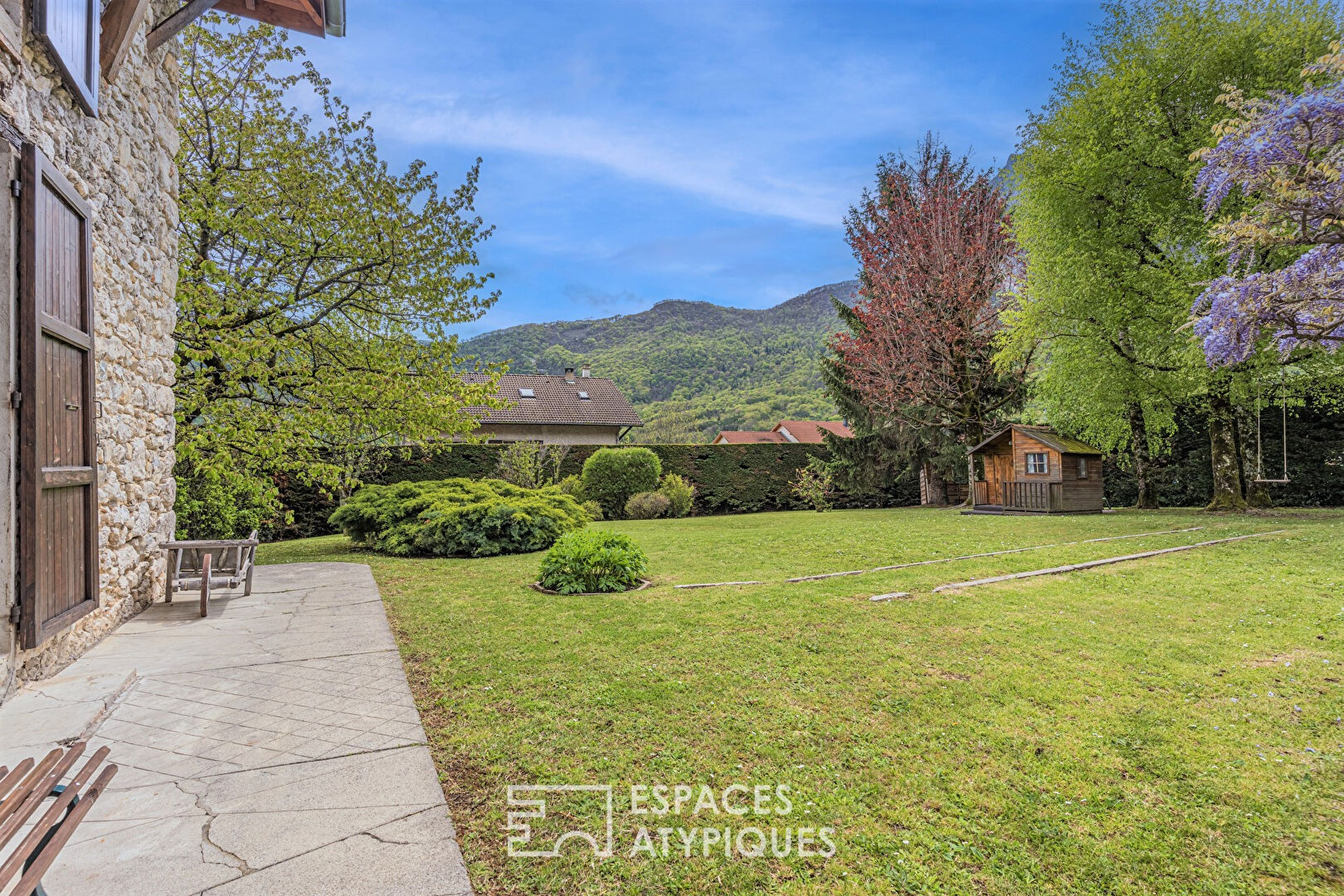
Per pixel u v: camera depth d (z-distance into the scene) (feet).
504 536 32.68
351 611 18.94
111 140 15.98
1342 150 24.90
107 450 15.98
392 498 34.81
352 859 6.87
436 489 36.17
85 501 14.10
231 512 31.45
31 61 11.67
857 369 61.52
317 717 10.93
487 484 37.88
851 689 12.66
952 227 56.59
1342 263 26.17
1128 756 9.95
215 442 29.25
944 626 16.78
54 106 12.77
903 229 59.67
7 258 10.85
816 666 13.88
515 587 23.06
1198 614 17.30
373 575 25.73
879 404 61.46
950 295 54.70
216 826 7.48
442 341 34.40
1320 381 40.96
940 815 8.43
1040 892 6.99
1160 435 51.31
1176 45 39.75
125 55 15.47
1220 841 7.88
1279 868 7.37
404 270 33.06
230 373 29.91
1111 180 41.39
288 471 44.52
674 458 67.92
